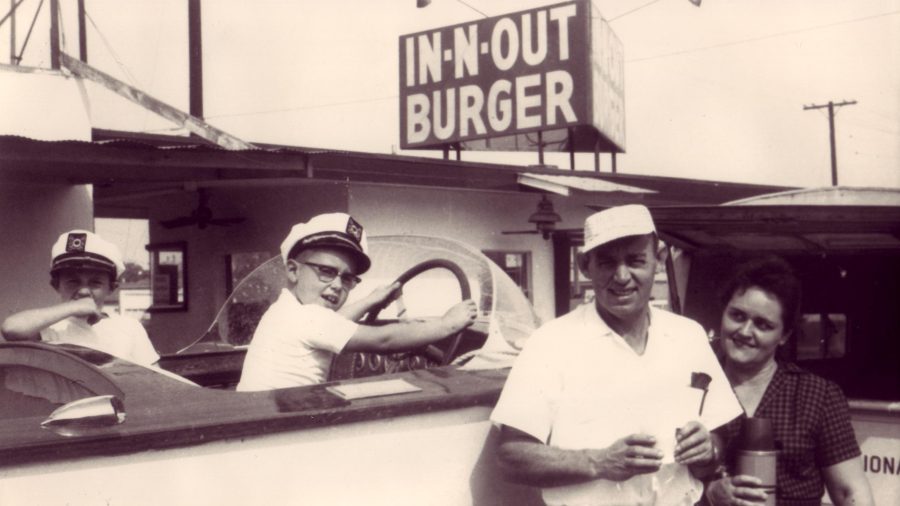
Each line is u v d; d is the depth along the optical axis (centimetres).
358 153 885
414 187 1132
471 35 1424
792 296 254
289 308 273
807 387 253
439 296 336
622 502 220
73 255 316
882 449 356
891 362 427
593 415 221
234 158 752
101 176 754
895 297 427
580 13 1334
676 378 227
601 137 1455
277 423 191
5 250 729
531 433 219
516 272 1280
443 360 306
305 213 1084
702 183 1650
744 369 261
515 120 1387
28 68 724
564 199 1308
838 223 386
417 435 221
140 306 1583
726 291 262
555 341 228
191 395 205
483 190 1191
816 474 251
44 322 277
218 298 1166
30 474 162
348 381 234
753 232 417
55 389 225
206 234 1188
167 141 1150
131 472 173
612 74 1512
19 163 630
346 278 289
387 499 214
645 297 228
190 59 1190
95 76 781
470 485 233
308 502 198
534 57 1371
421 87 1472
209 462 183
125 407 192
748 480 229
